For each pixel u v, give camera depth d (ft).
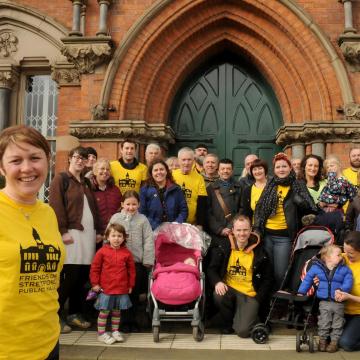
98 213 17.56
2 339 5.71
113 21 27.40
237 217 16.89
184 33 28.07
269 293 16.96
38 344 6.06
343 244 17.04
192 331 16.93
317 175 18.90
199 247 17.12
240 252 17.04
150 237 16.84
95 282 15.60
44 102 31.32
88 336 16.06
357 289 15.17
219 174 20.72
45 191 30.42
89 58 26.40
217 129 30.48
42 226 6.47
